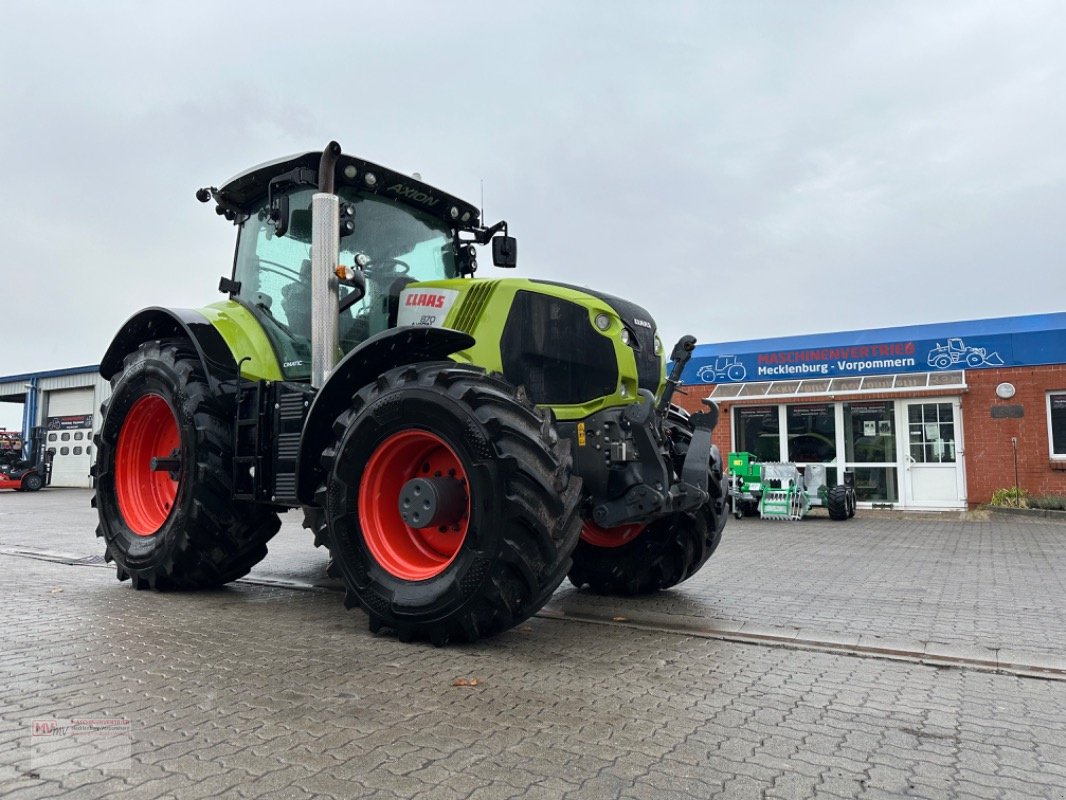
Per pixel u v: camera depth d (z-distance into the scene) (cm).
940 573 688
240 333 547
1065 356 1391
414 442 400
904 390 1495
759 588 596
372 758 244
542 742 261
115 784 224
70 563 695
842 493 1338
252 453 498
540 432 376
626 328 468
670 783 231
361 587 406
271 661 357
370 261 526
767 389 1647
